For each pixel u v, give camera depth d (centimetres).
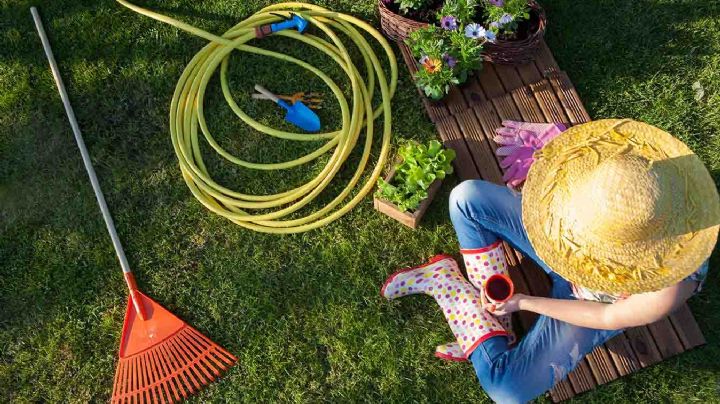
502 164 295
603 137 229
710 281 285
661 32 311
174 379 292
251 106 321
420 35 279
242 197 303
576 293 247
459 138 301
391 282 288
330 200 309
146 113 322
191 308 300
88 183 316
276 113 320
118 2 332
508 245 293
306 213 309
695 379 276
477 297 270
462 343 265
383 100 305
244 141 318
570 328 249
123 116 322
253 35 316
